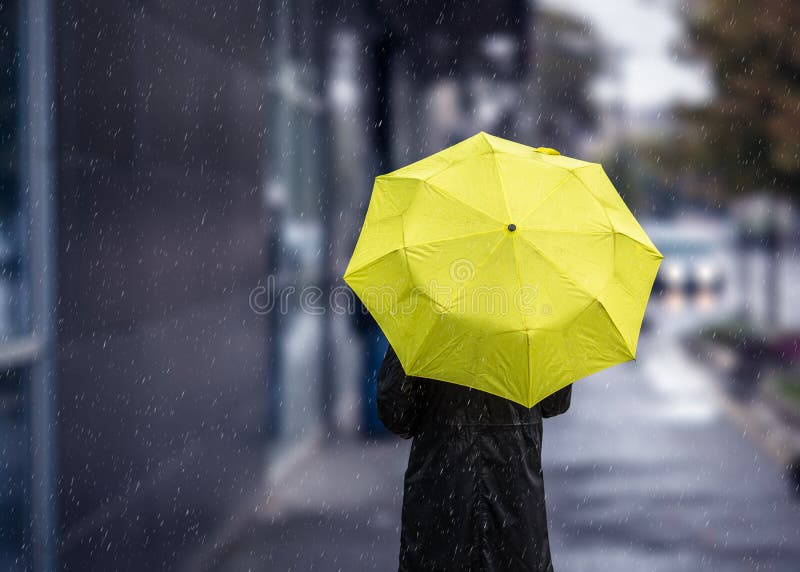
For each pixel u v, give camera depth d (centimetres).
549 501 996
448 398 466
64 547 585
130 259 661
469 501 465
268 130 1046
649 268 466
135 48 670
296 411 1193
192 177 768
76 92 598
